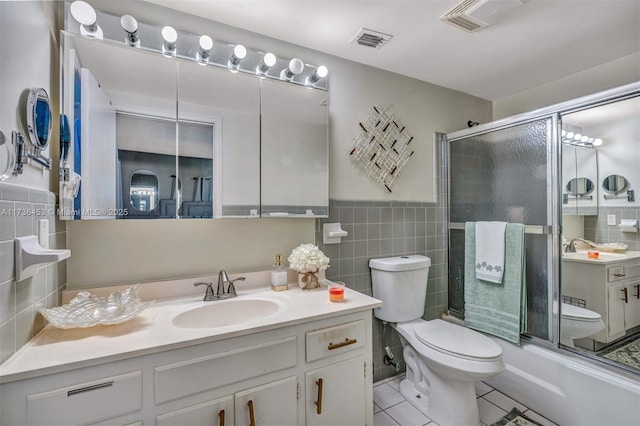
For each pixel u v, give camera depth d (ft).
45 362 2.66
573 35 5.47
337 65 6.22
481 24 5.13
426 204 7.45
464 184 7.40
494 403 5.88
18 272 2.73
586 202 5.83
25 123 2.89
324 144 5.89
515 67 6.72
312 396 3.95
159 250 4.66
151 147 4.41
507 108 8.43
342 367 4.19
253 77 5.25
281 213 5.44
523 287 5.88
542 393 5.50
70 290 4.03
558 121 5.58
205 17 4.90
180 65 4.66
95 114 4.03
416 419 5.50
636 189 5.46
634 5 4.65
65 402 2.68
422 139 7.41
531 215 5.99
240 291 5.02
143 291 4.43
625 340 5.54
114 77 4.19
